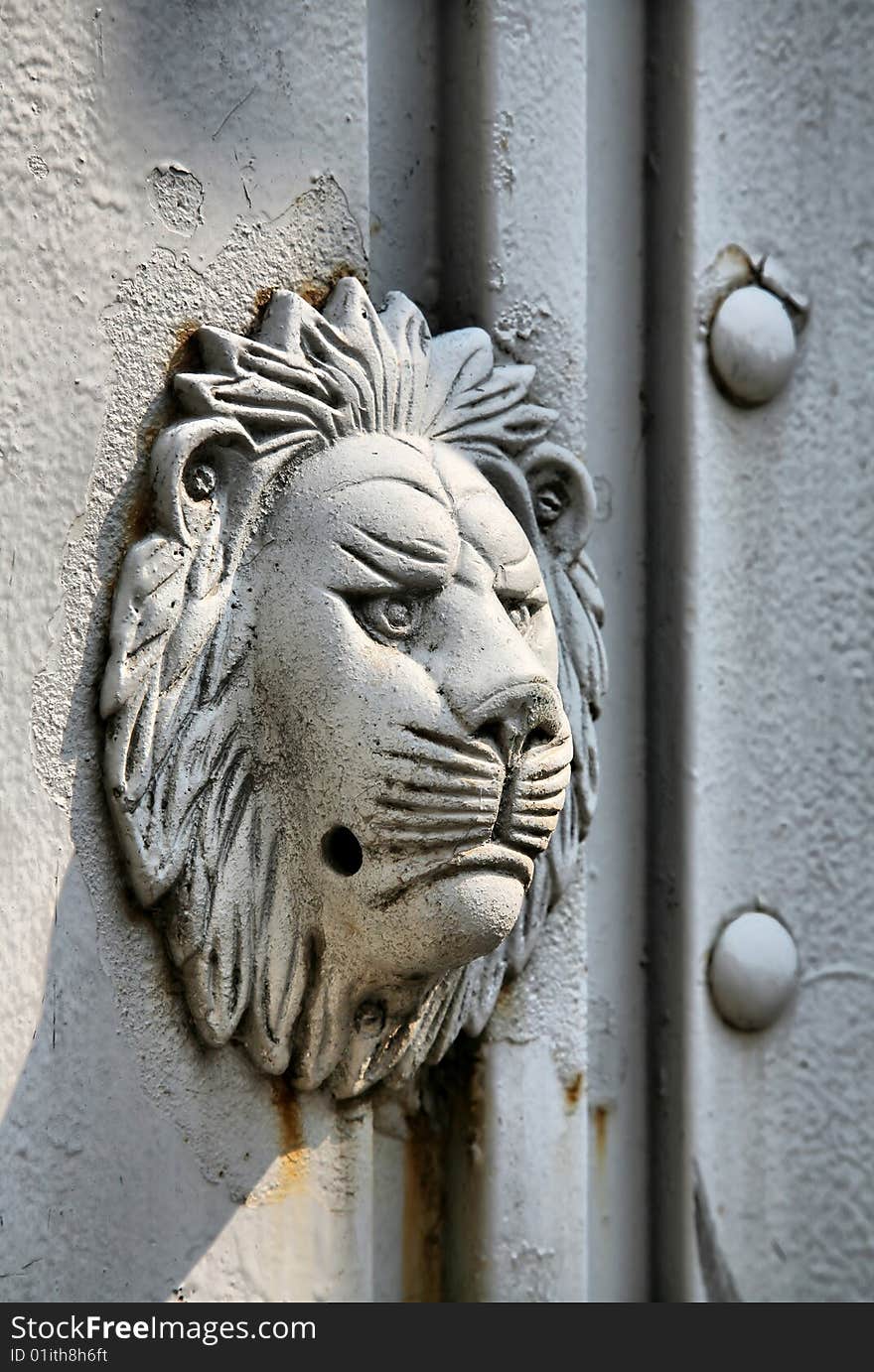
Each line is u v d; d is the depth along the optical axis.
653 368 2.98
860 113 3.09
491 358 2.61
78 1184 2.29
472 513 2.42
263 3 2.45
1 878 2.20
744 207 3.00
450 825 2.29
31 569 2.23
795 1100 3.08
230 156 2.41
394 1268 2.74
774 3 3.02
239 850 2.38
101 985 2.31
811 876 3.09
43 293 2.23
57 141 2.25
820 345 3.07
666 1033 3.00
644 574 2.99
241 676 2.37
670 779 2.98
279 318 2.42
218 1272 2.43
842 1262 3.11
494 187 2.68
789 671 3.06
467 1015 2.65
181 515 2.32
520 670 2.32
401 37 2.71
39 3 2.23
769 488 3.03
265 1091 2.50
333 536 2.34
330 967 2.44
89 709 2.29
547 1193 2.79
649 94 2.98
